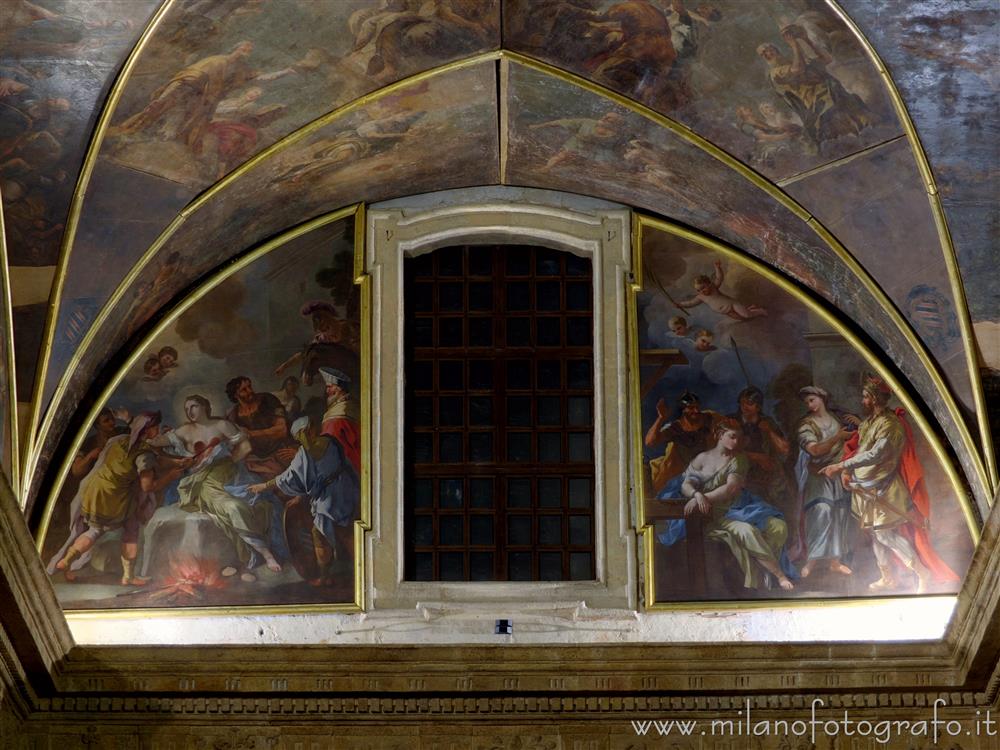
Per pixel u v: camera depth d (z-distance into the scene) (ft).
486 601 73.87
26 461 70.38
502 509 76.18
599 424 76.07
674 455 75.51
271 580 73.77
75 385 73.00
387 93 72.79
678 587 73.77
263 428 75.72
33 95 67.10
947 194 70.64
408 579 74.95
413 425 77.15
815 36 67.97
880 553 73.46
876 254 72.79
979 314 71.56
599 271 77.97
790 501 74.59
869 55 68.03
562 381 77.71
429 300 78.74
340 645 70.90
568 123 74.74
